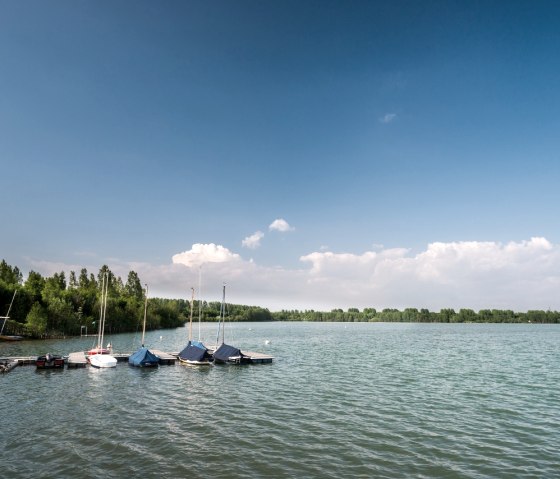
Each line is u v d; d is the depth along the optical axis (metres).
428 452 26.73
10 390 45.56
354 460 25.27
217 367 64.56
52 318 127.12
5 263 155.00
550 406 39.31
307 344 114.31
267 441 28.58
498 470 23.97
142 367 62.81
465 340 134.12
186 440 28.66
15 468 23.62
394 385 49.94
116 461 24.78
